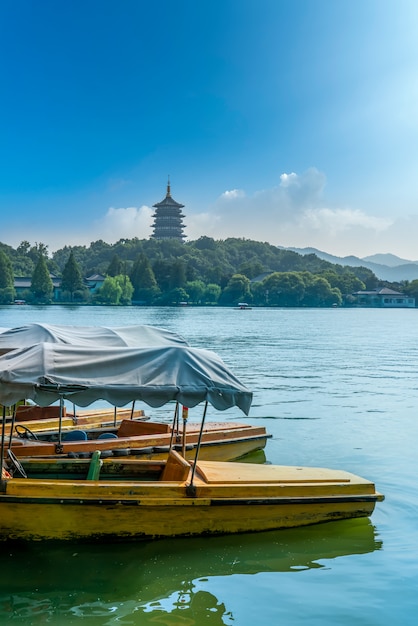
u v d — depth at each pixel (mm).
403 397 24969
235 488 9648
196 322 95938
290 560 9125
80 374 8914
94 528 9164
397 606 7898
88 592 8047
